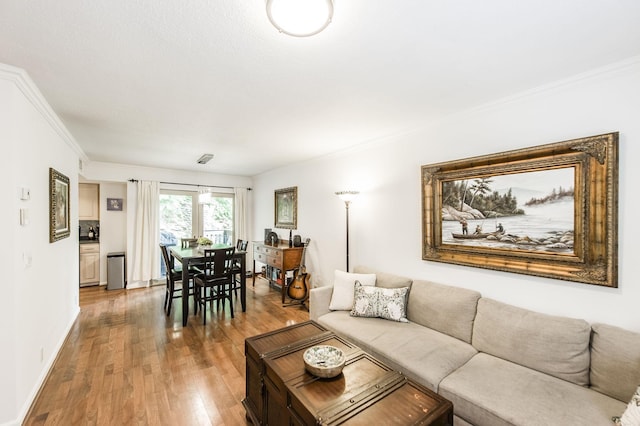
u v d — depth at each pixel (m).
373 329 2.48
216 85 2.04
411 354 2.06
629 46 1.57
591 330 1.77
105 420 1.90
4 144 1.79
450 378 1.79
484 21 1.35
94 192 5.51
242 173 6.32
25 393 1.95
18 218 1.86
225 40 1.50
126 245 5.43
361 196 3.66
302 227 4.89
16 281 1.82
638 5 1.24
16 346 1.81
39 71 1.83
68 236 3.21
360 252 3.69
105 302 4.44
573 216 1.92
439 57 1.68
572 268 1.92
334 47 1.57
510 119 2.25
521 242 2.18
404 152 3.11
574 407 1.50
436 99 2.29
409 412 1.34
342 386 1.53
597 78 1.83
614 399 1.56
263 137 3.38
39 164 2.25
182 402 2.10
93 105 2.39
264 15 1.30
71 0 1.20
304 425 1.36
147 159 4.73
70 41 1.51
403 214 3.12
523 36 1.47
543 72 1.86
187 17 1.31
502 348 2.02
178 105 2.41
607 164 1.77
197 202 6.05
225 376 2.44
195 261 3.81
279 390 1.60
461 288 2.51
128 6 1.24
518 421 1.42
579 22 1.36
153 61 1.71
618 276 1.76
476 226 2.46
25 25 1.37
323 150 4.03
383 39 1.49
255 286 5.53
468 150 2.52
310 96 2.23
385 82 2.00
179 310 4.10
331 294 3.13
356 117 2.71
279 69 1.81
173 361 2.67
